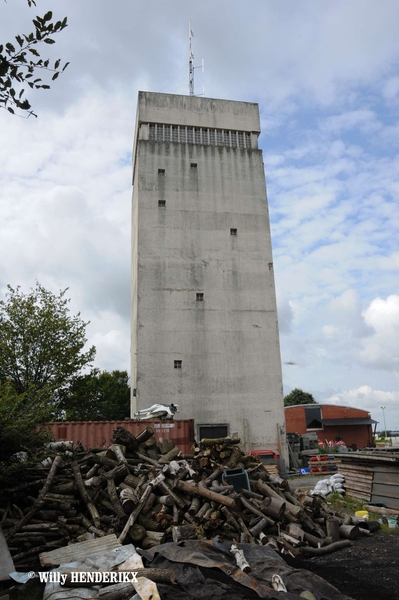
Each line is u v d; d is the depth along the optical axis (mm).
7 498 9711
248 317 31578
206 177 34094
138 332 29984
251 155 35312
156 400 28969
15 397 10250
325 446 43938
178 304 30984
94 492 10195
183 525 9422
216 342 30688
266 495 11289
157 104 35281
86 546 8312
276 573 7164
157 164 33656
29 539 8766
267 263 33062
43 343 26109
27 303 26422
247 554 8047
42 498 9625
